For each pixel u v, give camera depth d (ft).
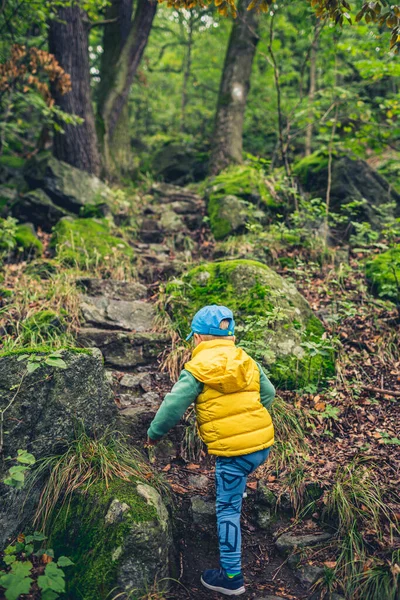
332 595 8.68
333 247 21.54
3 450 9.19
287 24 34.68
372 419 12.38
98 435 10.36
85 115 26.61
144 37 29.89
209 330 9.16
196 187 32.45
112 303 16.16
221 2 11.27
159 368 14.14
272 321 13.85
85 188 24.63
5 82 22.02
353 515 9.61
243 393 8.67
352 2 23.52
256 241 20.61
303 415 12.36
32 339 13.39
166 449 11.50
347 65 31.22
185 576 9.05
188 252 20.88
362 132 23.76
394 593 8.45
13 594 7.73
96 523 8.73
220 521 8.60
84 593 8.13
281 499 10.28
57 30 25.49
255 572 9.24
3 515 8.99
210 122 46.68
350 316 14.42
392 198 24.59
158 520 8.70
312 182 25.18
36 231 22.38
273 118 38.78
